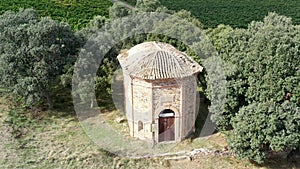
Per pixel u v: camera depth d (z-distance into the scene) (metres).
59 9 80.31
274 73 31.75
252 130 29.16
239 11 94.88
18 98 38.78
